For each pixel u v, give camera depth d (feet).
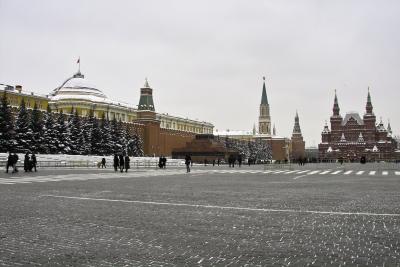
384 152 541.34
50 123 224.12
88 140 248.32
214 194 54.90
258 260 20.63
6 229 28.60
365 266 19.58
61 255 21.61
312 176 109.50
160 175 114.11
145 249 22.89
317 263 20.08
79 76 419.33
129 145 291.17
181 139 459.73
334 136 568.00
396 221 32.04
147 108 397.19
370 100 557.74
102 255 21.61
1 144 198.49
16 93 315.17
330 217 34.12
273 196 52.06
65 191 58.13
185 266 19.60
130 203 44.01
